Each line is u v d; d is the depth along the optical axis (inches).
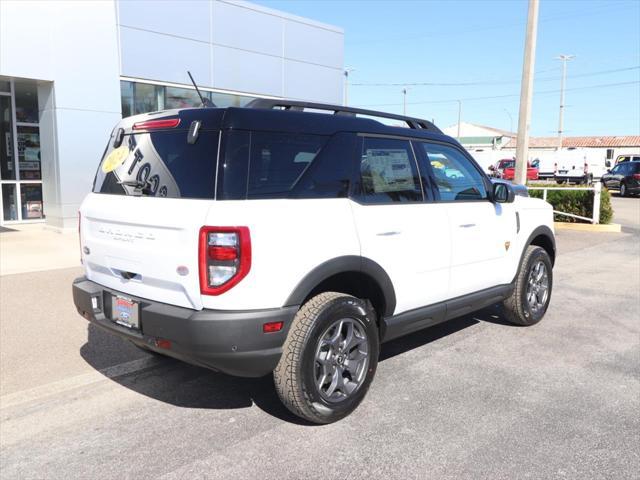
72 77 435.8
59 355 191.6
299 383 133.8
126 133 157.1
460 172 192.7
